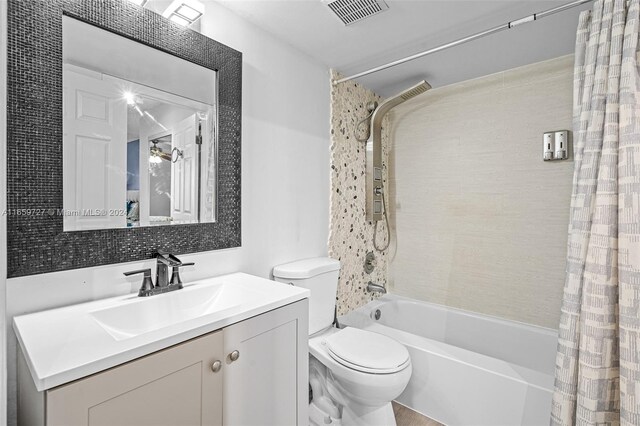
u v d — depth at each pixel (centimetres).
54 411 69
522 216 228
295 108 201
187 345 93
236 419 107
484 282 245
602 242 122
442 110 264
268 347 118
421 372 196
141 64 130
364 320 252
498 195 238
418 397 197
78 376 72
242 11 164
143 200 131
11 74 99
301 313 132
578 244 130
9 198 100
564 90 209
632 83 120
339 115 237
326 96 226
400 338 213
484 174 244
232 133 162
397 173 292
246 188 171
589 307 123
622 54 124
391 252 295
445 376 186
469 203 252
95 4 116
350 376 155
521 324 227
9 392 99
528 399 157
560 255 213
